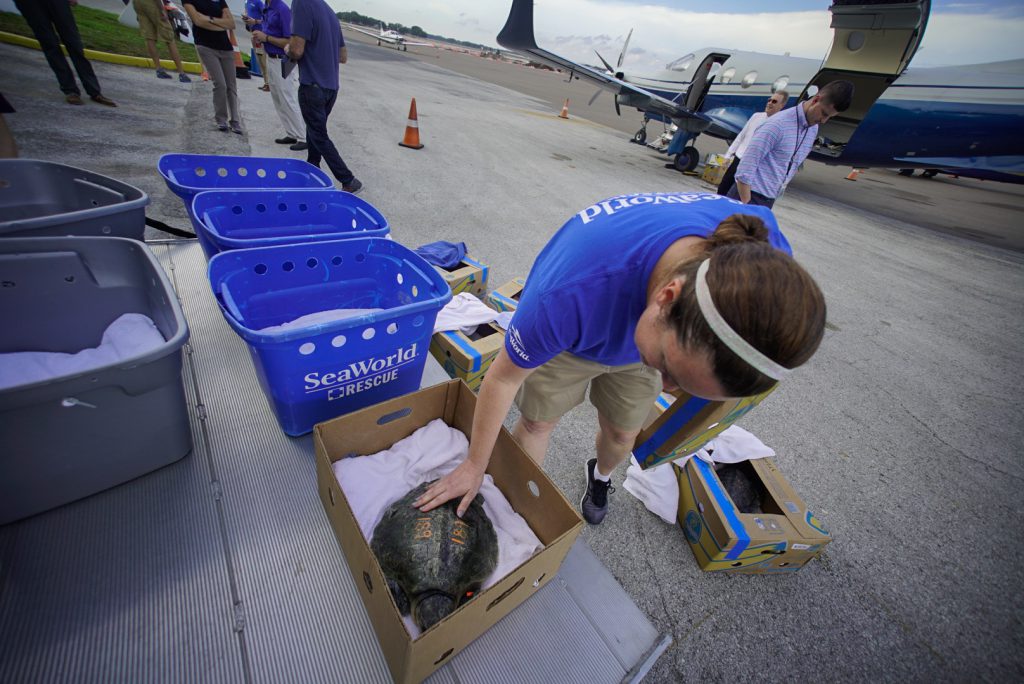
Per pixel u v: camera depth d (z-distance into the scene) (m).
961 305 4.41
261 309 1.58
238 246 1.52
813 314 0.51
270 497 1.21
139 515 1.09
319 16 2.98
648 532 1.59
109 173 3.16
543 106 14.25
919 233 7.00
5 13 6.93
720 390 0.60
